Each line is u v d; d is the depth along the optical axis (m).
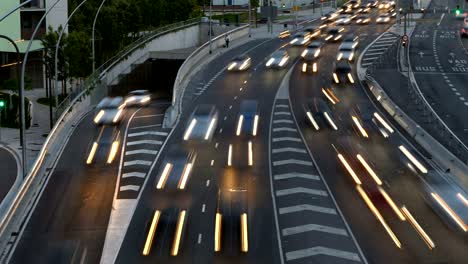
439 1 184.88
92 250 34.72
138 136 59.09
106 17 102.75
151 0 126.69
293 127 60.56
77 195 43.78
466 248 33.81
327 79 84.00
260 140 56.44
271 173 47.09
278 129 59.81
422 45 112.00
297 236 35.69
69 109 67.81
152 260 33.19
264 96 74.56
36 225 38.56
